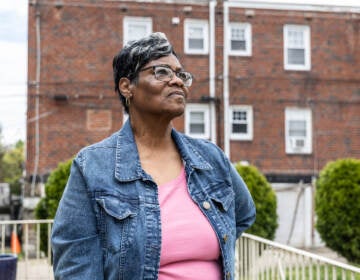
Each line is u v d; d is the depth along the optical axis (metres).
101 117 16.27
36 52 16.08
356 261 10.21
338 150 17.45
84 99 16.22
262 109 17.23
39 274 8.52
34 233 14.48
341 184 10.23
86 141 16.09
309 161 17.22
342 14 17.97
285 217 16.67
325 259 3.45
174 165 1.78
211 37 17.17
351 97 17.73
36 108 15.92
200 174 1.76
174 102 1.71
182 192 1.70
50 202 10.60
